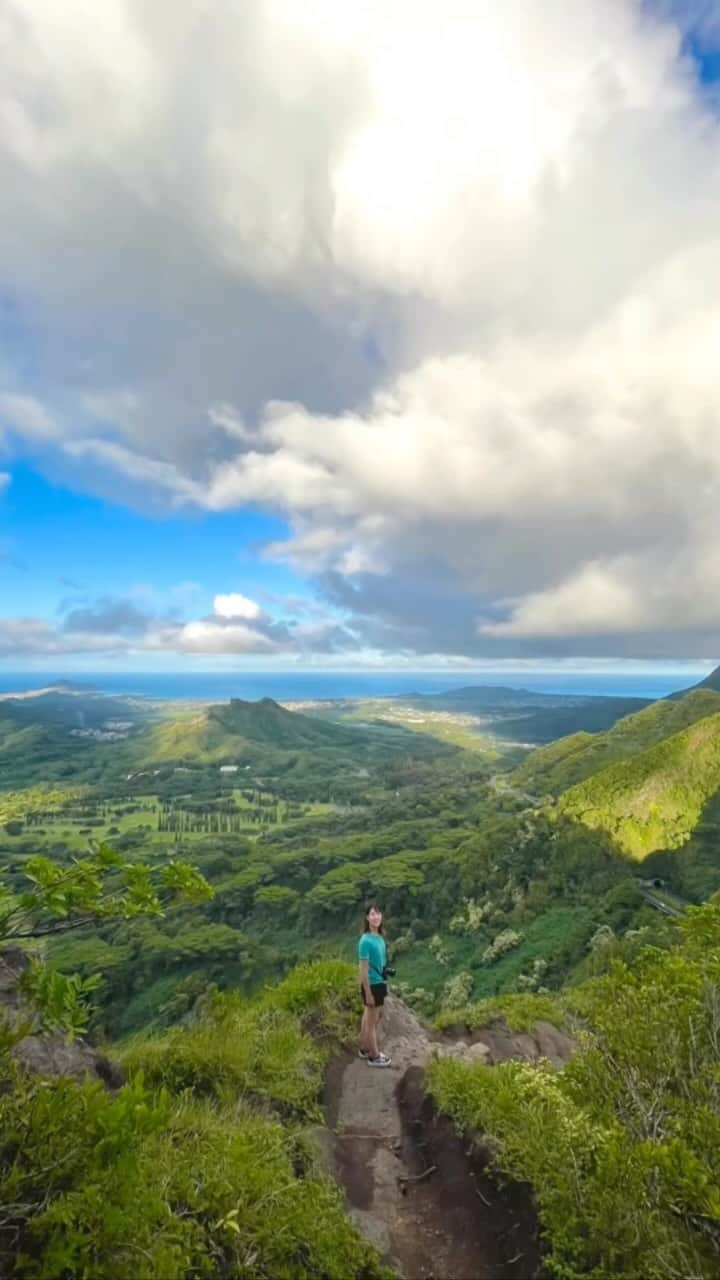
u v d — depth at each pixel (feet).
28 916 11.05
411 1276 13.89
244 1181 12.77
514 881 306.55
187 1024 22.75
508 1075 19.17
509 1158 14.83
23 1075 12.70
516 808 473.26
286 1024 25.23
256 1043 22.41
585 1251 11.66
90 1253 9.27
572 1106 14.85
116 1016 203.21
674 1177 10.64
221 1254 11.05
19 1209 9.41
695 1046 14.64
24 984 11.18
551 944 235.40
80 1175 9.98
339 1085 23.18
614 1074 14.94
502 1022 31.30
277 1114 18.65
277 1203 12.81
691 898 252.01
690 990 15.33
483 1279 13.46
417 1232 15.34
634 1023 15.24
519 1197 14.35
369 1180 17.60
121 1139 9.96
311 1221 12.82
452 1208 15.67
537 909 274.57
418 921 303.48
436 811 536.83
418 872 344.08
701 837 287.07
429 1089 20.67
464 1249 14.38
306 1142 17.35
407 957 270.26
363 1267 12.83
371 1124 20.77
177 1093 17.69
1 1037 10.97
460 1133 17.85
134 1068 18.21
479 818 470.39
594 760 536.83
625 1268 11.00
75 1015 11.02
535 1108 15.89
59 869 11.53
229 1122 16.49
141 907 12.18
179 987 211.61
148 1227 10.02
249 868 370.12
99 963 221.05
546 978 212.84
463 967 241.14
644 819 311.27
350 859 389.39
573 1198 12.36
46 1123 10.46
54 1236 8.98
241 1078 19.45
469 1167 16.47
